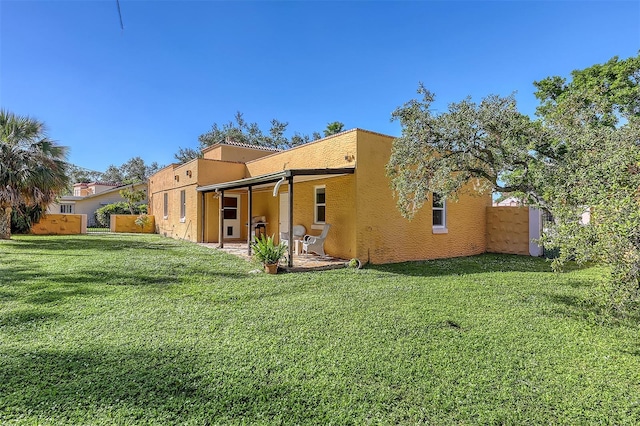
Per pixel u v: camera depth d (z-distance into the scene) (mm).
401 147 7879
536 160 6285
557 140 5836
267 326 4746
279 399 2988
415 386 3219
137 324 4734
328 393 3086
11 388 3061
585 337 4449
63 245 13961
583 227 3725
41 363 3549
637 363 3717
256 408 2855
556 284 7570
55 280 7246
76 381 3201
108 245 14289
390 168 8594
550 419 2750
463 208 13117
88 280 7309
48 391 3020
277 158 14336
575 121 5781
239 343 4145
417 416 2781
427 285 7395
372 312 5422
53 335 4301
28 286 6691
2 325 4621
